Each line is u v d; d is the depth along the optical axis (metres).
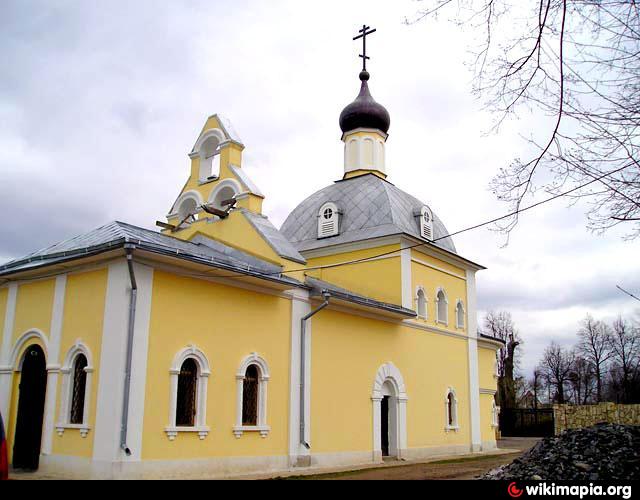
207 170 21.23
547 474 13.08
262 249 18.69
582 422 26.78
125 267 13.91
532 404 69.12
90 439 13.48
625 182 8.32
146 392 13.81
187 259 14.46
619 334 60.88
